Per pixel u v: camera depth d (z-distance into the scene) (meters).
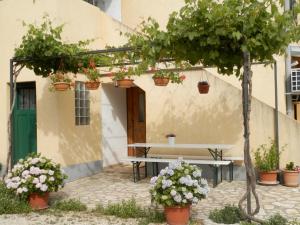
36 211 6.23
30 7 9.05
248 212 5.21
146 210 6.10
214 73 9.94
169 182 5.21
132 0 11.42
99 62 7.76
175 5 10.73
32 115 9.37
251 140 8.62
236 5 4.84
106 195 7.48
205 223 5.30
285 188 7.80
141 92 11.65
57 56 7.04
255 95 9.75
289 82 9.81
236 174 8.77
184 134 9.20
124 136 11.73
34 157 6.61
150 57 5.41
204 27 4.89
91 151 9.90
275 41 4.97
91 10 10.02
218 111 8.88
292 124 8.43
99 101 10.33
